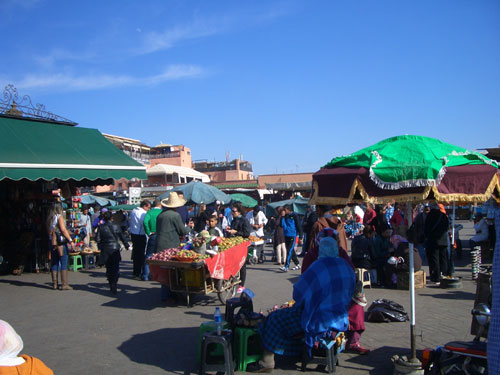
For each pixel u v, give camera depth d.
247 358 4.93
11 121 11.62
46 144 11.41
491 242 12.84
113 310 7.85
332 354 4.81
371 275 9.77
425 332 6.16
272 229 20.53
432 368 4.35
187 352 5.57
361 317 5.40
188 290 7.94
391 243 9.84
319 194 4.78
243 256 8.85
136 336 6.27
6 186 12.89
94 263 13.48
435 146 4.61
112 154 12.64
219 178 73.50
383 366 4.96
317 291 4.76
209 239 8.22
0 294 9.38
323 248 4.95
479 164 4.53
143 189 37.72
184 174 42.75
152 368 5.06
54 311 7.84
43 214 12.55
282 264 13.18
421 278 9.39
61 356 5.50
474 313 4.11
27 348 5.82
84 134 12.99
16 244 12.28
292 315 4.93
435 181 4.11
